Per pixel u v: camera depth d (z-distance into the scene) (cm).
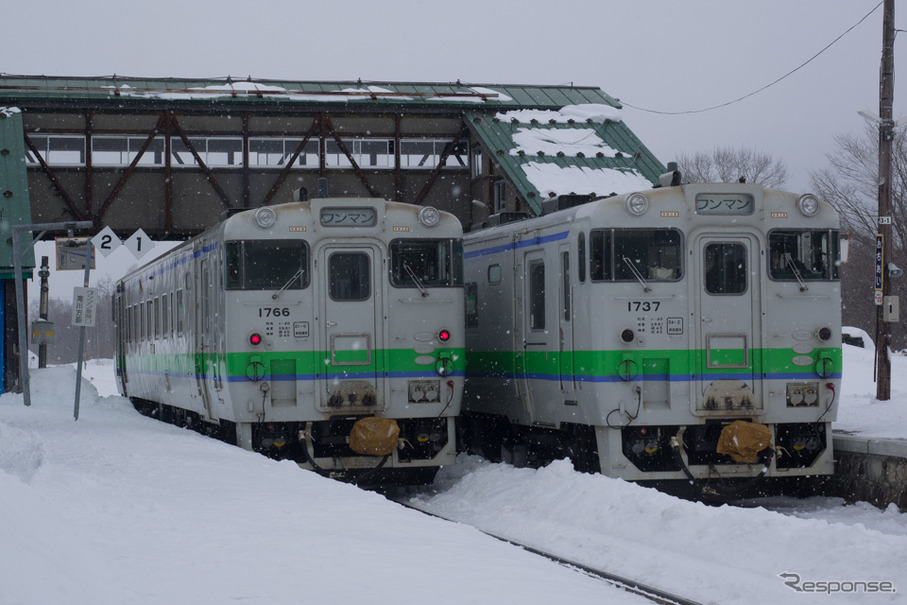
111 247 2436
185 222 2619
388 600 593
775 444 1267
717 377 1255
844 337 3812
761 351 1265
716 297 1261
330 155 2720
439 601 598
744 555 862
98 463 1221
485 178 2667
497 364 1579
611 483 1118
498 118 2720
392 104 2664
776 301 1273
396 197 2700
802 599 733
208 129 2616
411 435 1409
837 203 4378
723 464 1264
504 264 1540
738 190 1272
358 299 1373
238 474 1121
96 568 608
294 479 1104
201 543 742
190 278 1684
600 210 1247
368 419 1349
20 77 2639
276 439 1361
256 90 2605
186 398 1788
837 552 814
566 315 1333
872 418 1536
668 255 1257
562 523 1089
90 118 2561
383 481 1412
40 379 2820
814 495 1318
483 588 638
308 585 621
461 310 1409
